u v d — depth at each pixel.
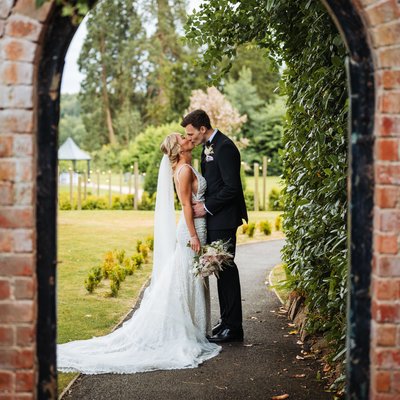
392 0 3.12
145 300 5.82
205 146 6.02
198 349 5.57
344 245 4.87
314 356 5.48
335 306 4.91
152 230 14.79
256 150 33.94
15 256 3.20
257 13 6.00
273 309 7.30
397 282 3.21
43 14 3.13
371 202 3.26
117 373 5.12
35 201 3.23
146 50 40.44
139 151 29.38
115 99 42.16
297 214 6.29
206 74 39.09
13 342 3.22
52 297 3.27
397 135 3.17
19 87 3.16
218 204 5.84
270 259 10.96
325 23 4.96
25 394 3.24
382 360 3.23
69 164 34.75
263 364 5.31
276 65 6.79
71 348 5.52
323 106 5.23
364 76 3.23
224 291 6.00
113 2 41.50
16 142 3.17
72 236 13.57
